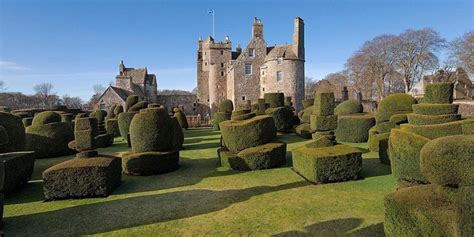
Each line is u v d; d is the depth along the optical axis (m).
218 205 6.76
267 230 5.37
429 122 10.26
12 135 10.66
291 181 8.45
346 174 8.18
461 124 8.29
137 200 7.33
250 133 10.62
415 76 50.84
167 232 5.48
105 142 16.70
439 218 3.30
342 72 66.25
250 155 9.96
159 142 10.12
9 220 6.33
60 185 7.54
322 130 10.37
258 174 9.40
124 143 18.34
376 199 6.67
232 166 10.27
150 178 9.42
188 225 5.74
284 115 18.97
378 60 52.31
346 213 5.93
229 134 10.93
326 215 5.88
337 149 8.66
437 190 3.74
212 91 48.59
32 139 13.66
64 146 14.47
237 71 41.47
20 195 8.08
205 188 8.16
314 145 9.20
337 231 5.17
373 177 8.48
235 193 7.59
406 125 9.34
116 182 8.43
